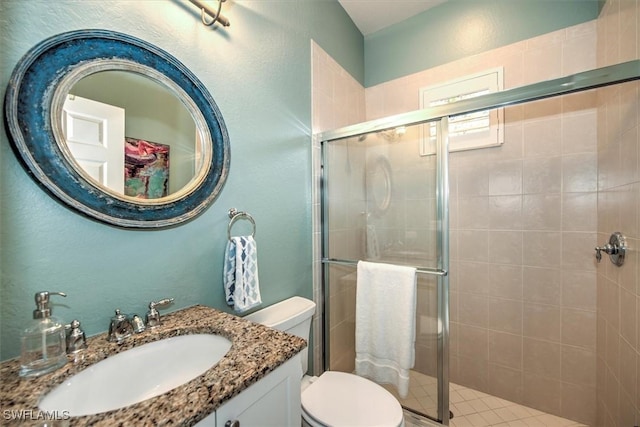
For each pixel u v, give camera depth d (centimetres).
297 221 152
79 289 72
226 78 112
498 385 175
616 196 125
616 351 125
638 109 105
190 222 98
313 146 164
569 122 154
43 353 60
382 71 219
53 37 67
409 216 143
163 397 51
